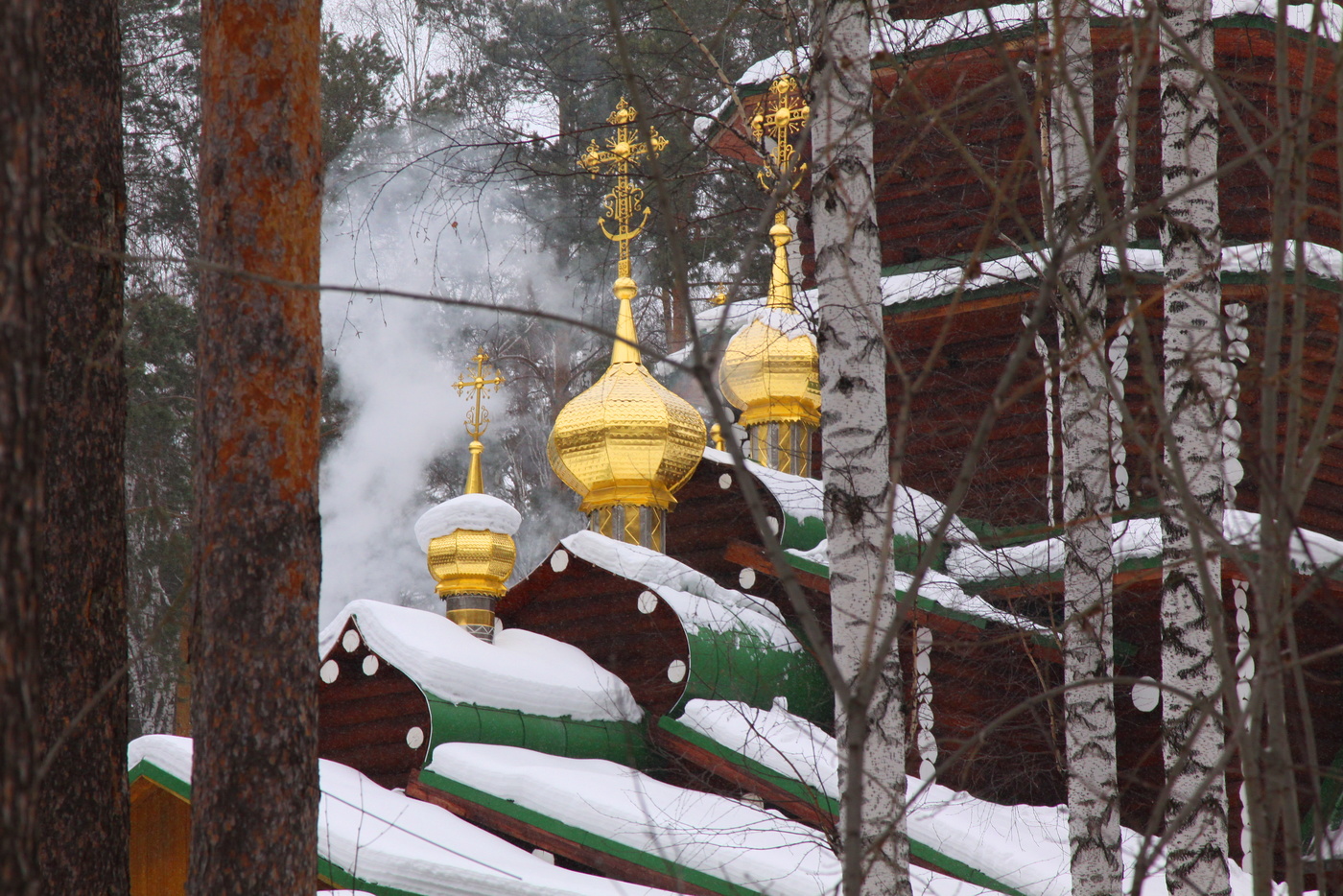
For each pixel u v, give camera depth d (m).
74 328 20.12
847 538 22.34
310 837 18.31
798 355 52.53
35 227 8.41
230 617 18.36
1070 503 25.62
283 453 18.75
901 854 21.23
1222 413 15.01
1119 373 26.38
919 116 13.98
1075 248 10.62
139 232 60.47
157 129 64.12
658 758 38.56
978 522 45.69
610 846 32.41
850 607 22.14
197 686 18.55
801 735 36.69
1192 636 24.56
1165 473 11.96
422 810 34.09
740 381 53.28
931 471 48.16
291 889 17.98
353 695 38.28
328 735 38.41
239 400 18.72
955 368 48.03
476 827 34.09
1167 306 25.28
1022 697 40.06
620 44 10.09
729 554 44.56
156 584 61.69
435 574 41.81
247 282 18.83
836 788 34.12
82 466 19.91
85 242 20.27
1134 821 41.88
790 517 44.91
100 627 19.69
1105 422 25.66
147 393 59.69
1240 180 45.09
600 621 41.25
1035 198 45.28
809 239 53.50
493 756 35.44
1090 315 25.33
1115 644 42.72
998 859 32.78
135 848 36.34
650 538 46.72
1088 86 25.67
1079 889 24.19
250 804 17.97
